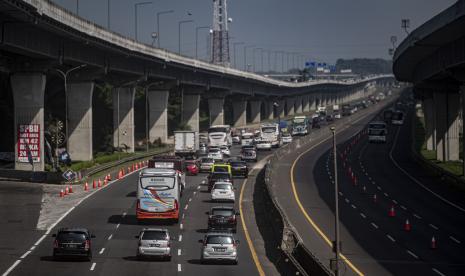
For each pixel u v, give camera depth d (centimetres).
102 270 4838
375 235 6544
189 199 8731
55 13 9588
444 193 9700
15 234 6312
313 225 7031
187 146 12962
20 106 10944
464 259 5491
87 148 13150
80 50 11931
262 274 4784
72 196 8881
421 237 6500
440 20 8644
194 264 5122
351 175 11650
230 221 6562
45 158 12250
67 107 11938
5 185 9856
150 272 4794
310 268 4403
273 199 7144
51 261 5153
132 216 7369
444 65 10644
